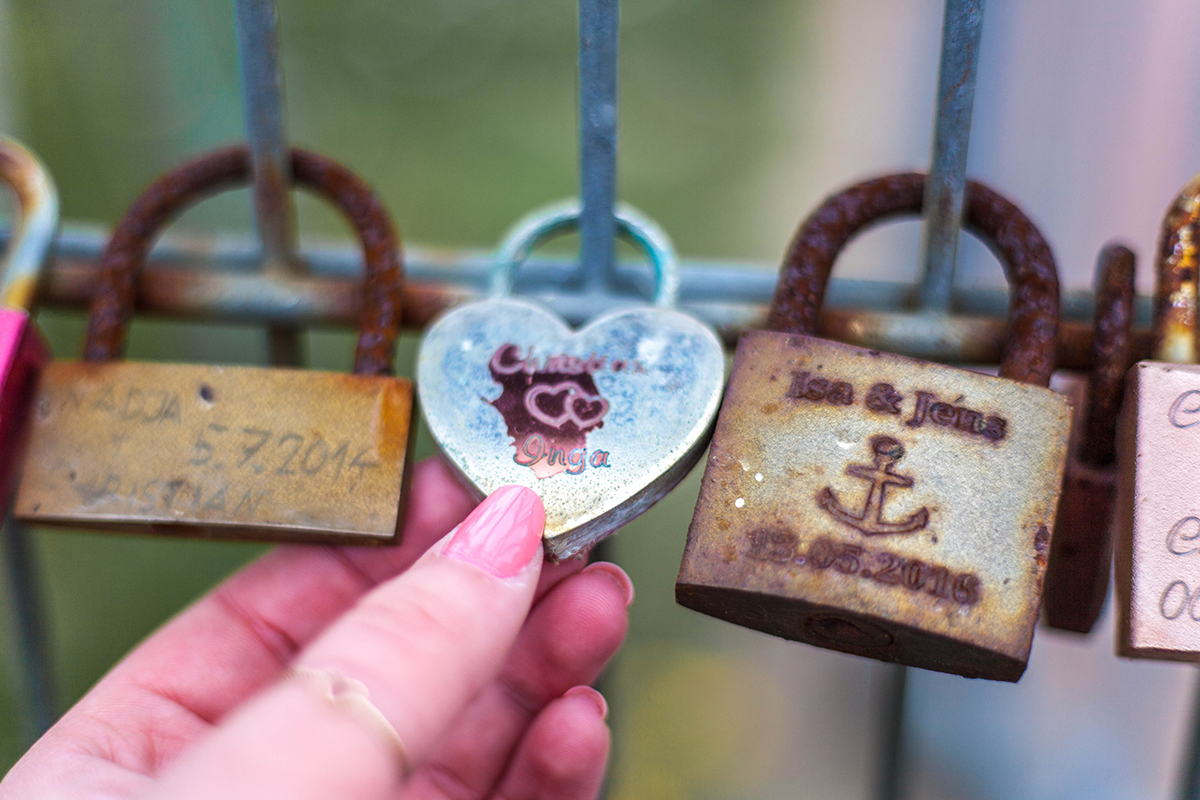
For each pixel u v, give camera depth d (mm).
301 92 973
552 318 226
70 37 708
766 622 215
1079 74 345
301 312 239
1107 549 225
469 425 221
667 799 445
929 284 228
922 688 382
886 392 212
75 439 227
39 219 244
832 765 464
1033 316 218
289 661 243
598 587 237
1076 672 364
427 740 197
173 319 242
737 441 211
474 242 783
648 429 218
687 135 950
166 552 540
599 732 234
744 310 236
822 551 206
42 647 256
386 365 230
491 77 1020
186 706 236
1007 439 209
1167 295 221
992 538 205
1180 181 332
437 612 199
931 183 222
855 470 209
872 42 723
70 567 519
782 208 850
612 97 225
